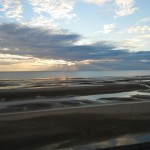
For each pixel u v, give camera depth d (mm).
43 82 79188
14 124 19031
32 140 15508
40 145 14703
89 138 16094
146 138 16219
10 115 22500
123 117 22094
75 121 20391
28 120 20469
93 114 23188
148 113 24062
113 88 52562
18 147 14352
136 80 90875
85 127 18656
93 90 47469
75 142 15281
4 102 31594
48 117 21719
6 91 41625
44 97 37094
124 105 29141
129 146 14180
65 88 48781
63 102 31766
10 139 15523
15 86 57812
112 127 18797
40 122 19859
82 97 38000
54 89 46469
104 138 16141
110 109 26047
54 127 18438
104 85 59094
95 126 18969
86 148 14156
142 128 18656
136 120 21062
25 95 38312
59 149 14086
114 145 14703
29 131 17250
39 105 29125
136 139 16000
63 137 16203
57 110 25328
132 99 36125
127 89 52156
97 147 14367
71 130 17797
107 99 35812
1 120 20312
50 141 15414
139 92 47531
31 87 52812
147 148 14305
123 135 16875
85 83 71000
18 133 16734
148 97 38812
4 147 14297
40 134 16672
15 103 30688
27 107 27750
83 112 24156
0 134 16422
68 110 25312
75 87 51688
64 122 20000
